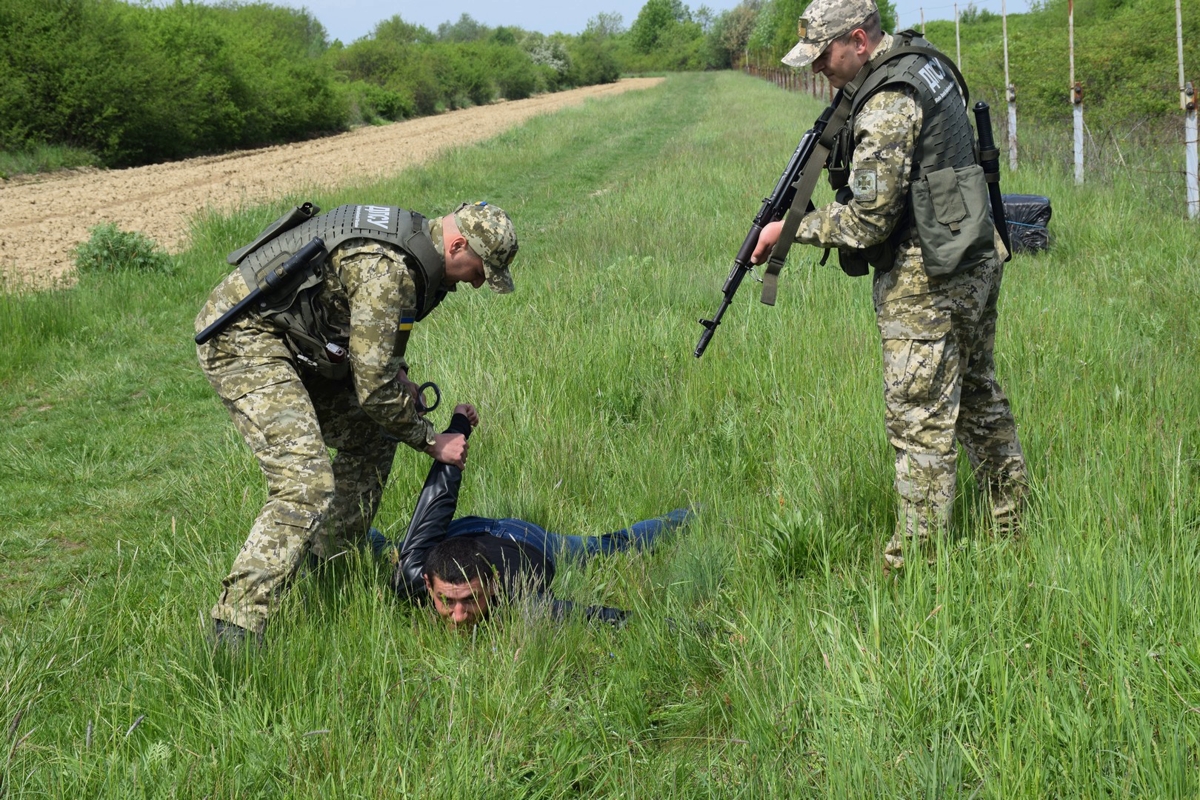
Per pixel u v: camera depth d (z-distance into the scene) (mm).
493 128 30984
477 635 3051
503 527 3416
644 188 13375
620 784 2441
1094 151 11305
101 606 3471
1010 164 12438
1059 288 6199
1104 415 3918
